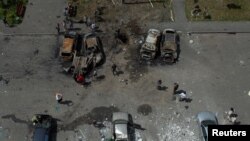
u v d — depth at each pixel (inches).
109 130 1389.0
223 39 1633.9
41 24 1694.1
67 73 1537.9
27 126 1401.3
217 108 1440.7
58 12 1733.5
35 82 1517.0
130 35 1652.3
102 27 1678.2
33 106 1451.8
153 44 1556.3
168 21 1690.5
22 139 1371.8
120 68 1551.4
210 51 1598.2
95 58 1550.2
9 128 1398.9
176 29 1662.2
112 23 1691.7
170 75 1529.3
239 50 1601.9
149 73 1536.7
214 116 1393.9
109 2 1760.6
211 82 1508.4
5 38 1651.1
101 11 1728.6
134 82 1512.1
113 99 1467.8
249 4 1733.5
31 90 1494.8
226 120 1408.7
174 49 1550.2
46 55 1594.5
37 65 1566.2
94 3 1756.9
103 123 1407.5
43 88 1499.8
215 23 1678.2
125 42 1628.9
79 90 1492.4
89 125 1405.0
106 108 1445.6
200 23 1679.4
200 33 1651.1
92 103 1459.2
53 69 1551.4
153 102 1457.9
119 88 1497.3
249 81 1509.6
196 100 1461.6
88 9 1737.2
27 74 1541.6
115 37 1643.7
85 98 1471.5
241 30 1654.8
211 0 1748.3
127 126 1369.3
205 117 1382.9
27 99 1470.2
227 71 1539.1
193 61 1568.7
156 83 1507.1
